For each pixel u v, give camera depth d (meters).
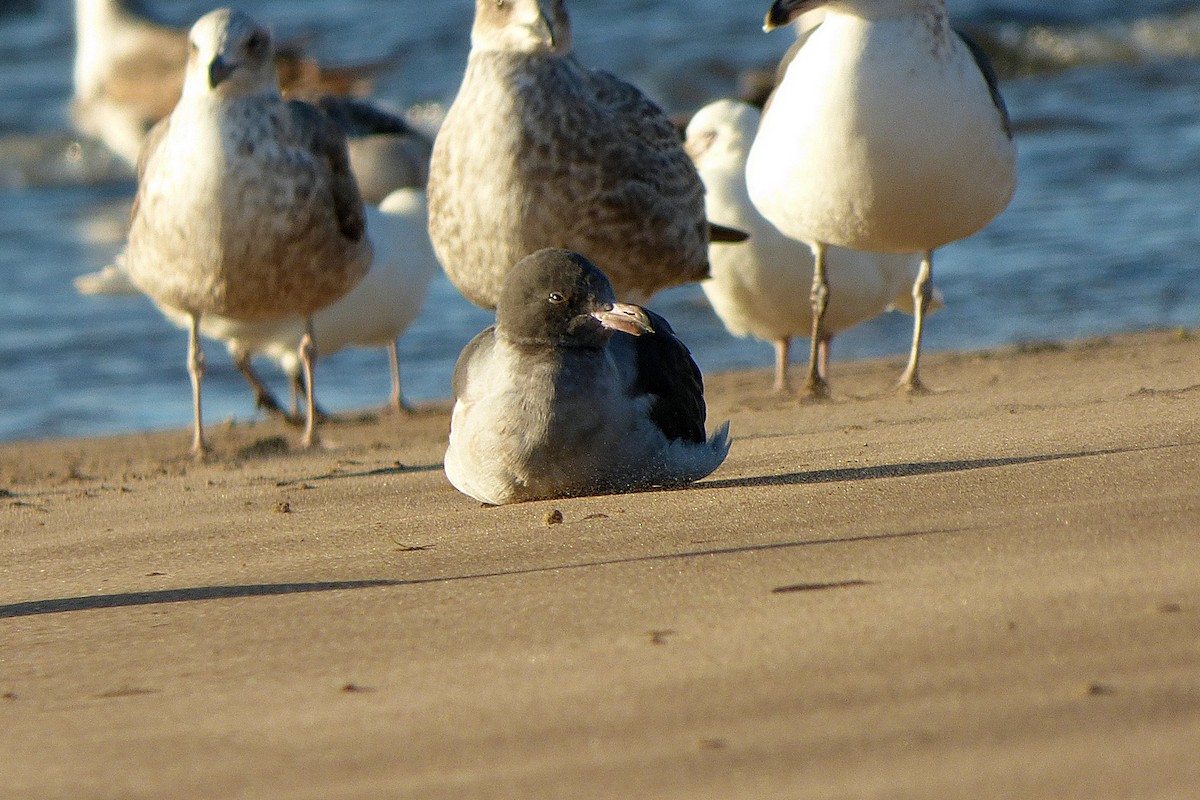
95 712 5.68
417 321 23.05
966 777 4.27
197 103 13.73
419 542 8.38
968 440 10.16
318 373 21.06
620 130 13.03
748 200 16.33
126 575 8.29
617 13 46.84
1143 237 24.22
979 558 6.56
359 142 21.39
